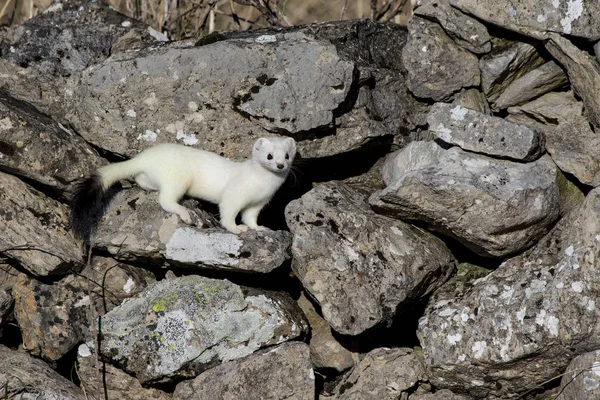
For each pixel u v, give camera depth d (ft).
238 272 28.17
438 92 30.32
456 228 27.40
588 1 26.99
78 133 29.99
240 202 28.71
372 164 31.89
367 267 27.37
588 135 27.53
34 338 28.55
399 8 39.60
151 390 28.30
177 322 27.37
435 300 29.12
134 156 29.58
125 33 32.37
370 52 30.76
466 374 26.68
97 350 27.09
